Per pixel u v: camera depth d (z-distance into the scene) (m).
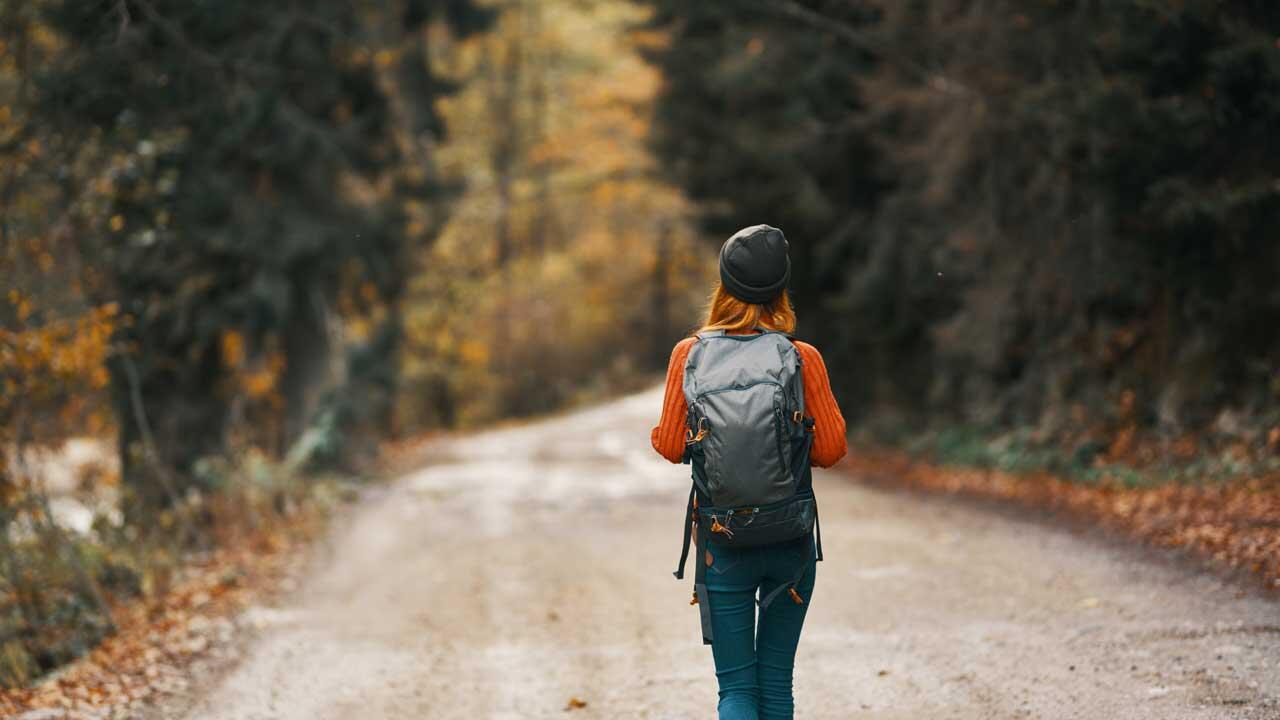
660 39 24.28
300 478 15.79
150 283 14.09
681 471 19.27
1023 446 14.91
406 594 9.12
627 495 15.75
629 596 8.53
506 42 57.09
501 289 49.44
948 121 15.54
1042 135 13.45
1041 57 13.71
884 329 21.27
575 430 32.97
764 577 3.85
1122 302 13.88
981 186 15.95
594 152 54.69
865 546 10.01
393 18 24.41
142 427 11.28
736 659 3.84
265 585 9.90
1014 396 16.69
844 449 3.84
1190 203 10.94
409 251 20.84
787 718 3.95
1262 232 11.51
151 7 10.70
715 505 3.69
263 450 15.97
